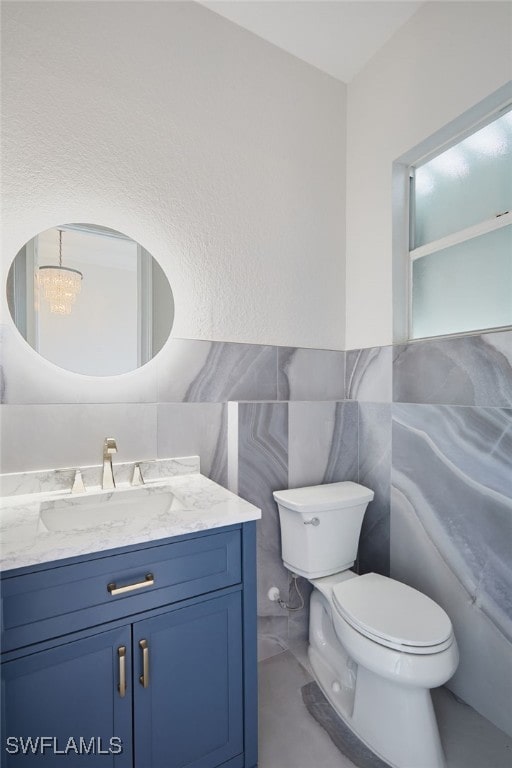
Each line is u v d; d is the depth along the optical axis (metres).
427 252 1.66
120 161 1.42
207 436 1.57
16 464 1.25
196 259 1.57
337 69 1.89
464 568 1.39
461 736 1.26
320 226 1.89
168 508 1.34
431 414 1.52
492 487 1.30
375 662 1.11
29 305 1.29
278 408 1.63
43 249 1.30
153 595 0.95
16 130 1.25
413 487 1.60
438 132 1.52
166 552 0.97
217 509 1.10
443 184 1.62
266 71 1.73
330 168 1.93
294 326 1.81
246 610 1.09
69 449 1.32
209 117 1.59
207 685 1.03
